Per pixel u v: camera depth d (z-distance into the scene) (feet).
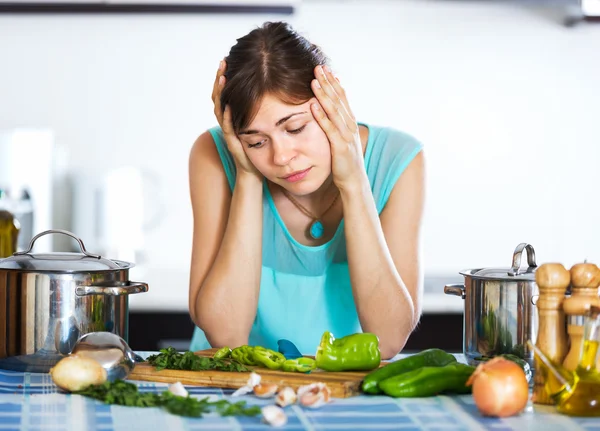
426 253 11.91
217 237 5.99
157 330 9.55
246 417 3.81
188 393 4.16
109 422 3.70
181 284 10.06
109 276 4.77
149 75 11.75
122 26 11.68
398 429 3.62
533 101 11.93
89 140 11.72
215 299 5.67
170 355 4.66
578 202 12.00
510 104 11.93
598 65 11.92
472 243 11.94
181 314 9.57
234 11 11.09
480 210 11.94
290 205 5.98
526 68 11.91
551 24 11.89
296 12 11.59
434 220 11.92
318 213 5.97
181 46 11.73
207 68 11.78
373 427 3.66
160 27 11.73
